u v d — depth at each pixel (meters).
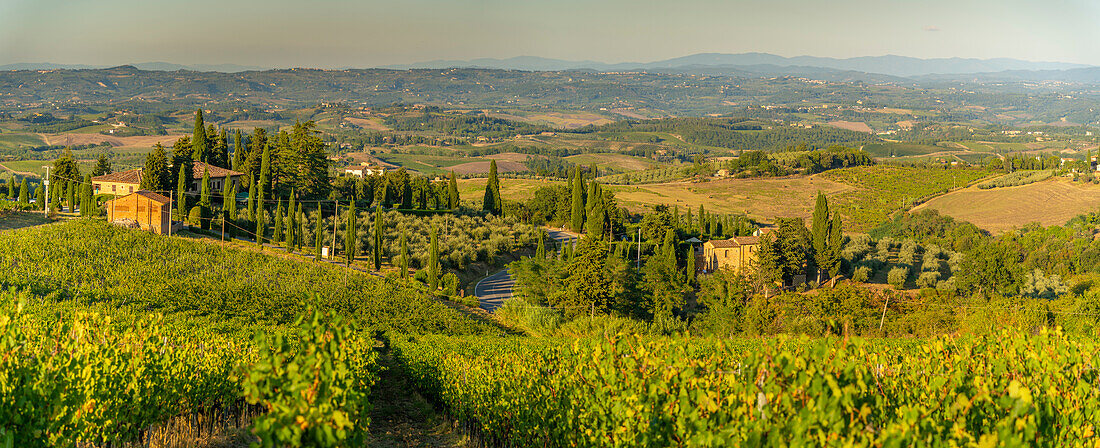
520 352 30.98
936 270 99.62
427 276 74.31
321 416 9.00
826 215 94.12
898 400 12.10
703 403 10.10
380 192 122.69
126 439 15.93
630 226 110.44
